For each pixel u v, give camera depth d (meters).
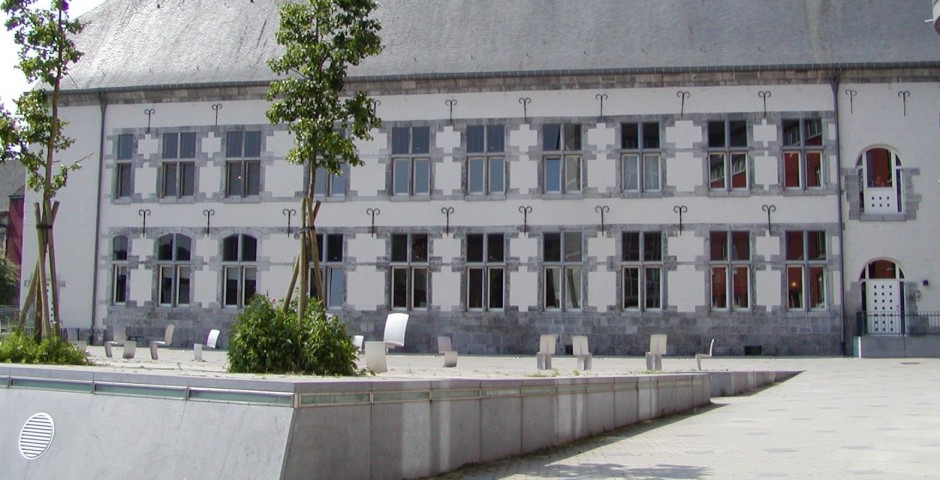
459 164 27.66
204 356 23.50
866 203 26.48
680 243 26.66
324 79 15.04
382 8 30.67
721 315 26.31
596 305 26.81
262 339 13.34
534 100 27.52
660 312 26.56
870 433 11.85
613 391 14.16
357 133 15.38
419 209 27.80
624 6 29.38
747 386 19.55
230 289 28.84
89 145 30.12
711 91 26.88
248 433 8.31
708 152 26.78
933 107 26.23
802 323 26.03
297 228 28.45
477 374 15.05
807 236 26.34
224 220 28.91
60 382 9.62
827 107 26.48
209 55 30.47
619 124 27.12
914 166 26.17
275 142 28.80
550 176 27.53
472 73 27.41
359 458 8.91
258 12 31.89
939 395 16.09
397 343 20.73
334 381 8.66
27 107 16.12
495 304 27.38
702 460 10.52
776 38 27.42
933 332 25.58
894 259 26.02
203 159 29.20
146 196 29.53
